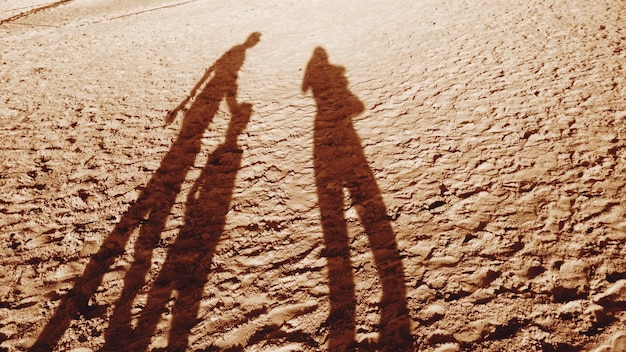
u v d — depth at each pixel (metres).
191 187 3.04
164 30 8.15
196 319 1.95
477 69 4.14
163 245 2.46
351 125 3.64
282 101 4.38
